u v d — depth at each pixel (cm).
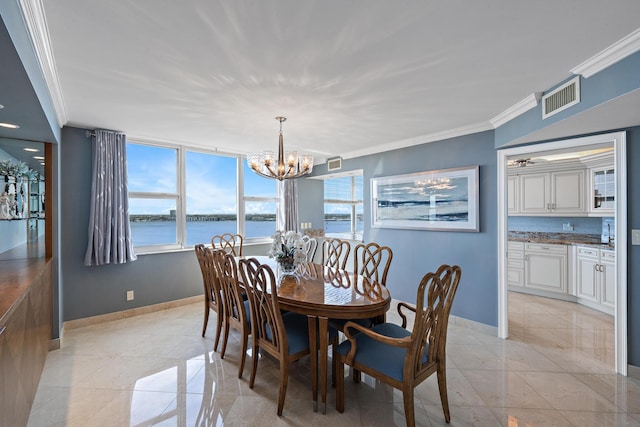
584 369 250
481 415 194
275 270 306
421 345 171
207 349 284
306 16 144
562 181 463
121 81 213
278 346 200
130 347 287
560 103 219
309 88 226
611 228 427
